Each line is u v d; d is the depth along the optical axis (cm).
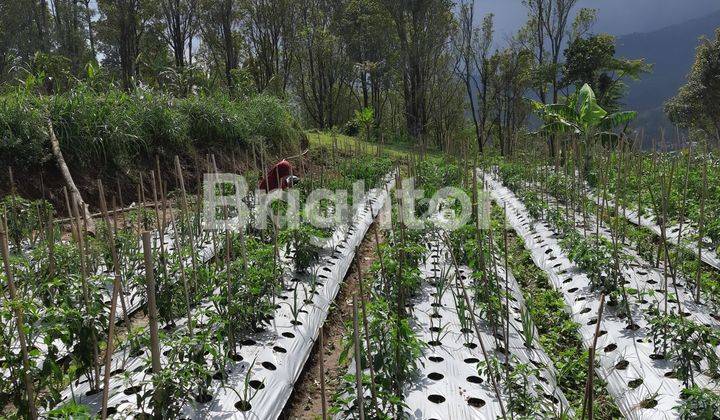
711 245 746
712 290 583
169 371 326
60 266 518
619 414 418
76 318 347
